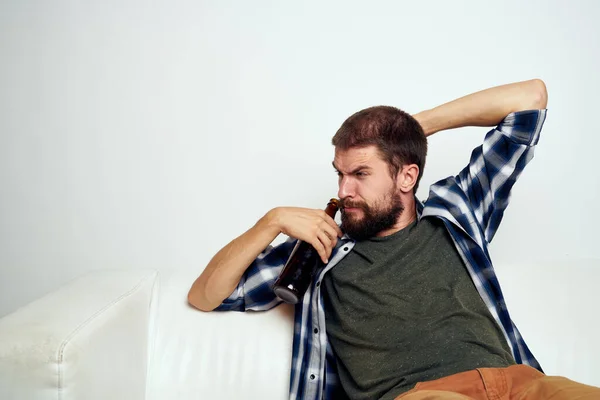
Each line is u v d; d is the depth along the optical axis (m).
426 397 0.83
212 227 1.83
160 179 1.84
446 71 1.75
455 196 1.22
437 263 1.14
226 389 1.16
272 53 1.79
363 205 1.14
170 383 1.16
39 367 0.77
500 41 1.73
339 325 1.15
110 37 1.85
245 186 1.81
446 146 1.71
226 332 1.21
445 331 1.04
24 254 1.91
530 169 1.72
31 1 1.87
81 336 0.83
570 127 1.71
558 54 1.71
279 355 1.19
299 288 1.15
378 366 1.06
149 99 1.84
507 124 1.22
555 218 1.72
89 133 1.87
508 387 0.90
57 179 1.89
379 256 1.15
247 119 1.80
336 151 1.17
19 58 1.88
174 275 1.35
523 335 1.23
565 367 1.20
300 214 1.15
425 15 1.75
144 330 1.13
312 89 1.78
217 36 1.81
